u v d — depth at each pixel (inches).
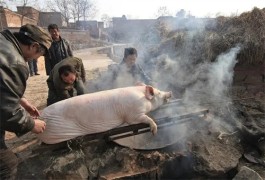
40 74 401.7
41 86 291.0
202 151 102.7
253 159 107.5
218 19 196.7
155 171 94.6
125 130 98.7
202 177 98.3
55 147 95.7
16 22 1091.9
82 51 940.6
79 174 89.8
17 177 88.6
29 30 79.4
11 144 125.0
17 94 75.4
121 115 99.0
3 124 74.0
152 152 100.1
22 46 79.6
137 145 107.5
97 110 95.0
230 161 100.0
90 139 96.8
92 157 97.6
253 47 157.9
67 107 94.1
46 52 86.0
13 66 73.0
